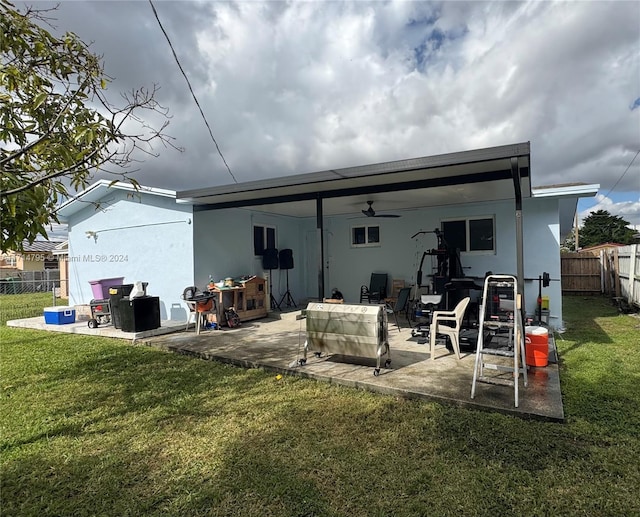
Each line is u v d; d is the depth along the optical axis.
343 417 3.36
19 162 2.22
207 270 8.12
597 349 5.57
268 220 9.91
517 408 3.31
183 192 6.86
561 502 2.20
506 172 4.85
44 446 2.97
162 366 5.05
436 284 7.32
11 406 3.77
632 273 9.12
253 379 4.45
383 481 2.43
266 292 8.71
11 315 10.41
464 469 2.54
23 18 2.35
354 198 7.42
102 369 4.96
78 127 2.10
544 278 6.98
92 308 7.77
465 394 3.65
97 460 2.75
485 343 5.37
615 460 2.60
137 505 2.26
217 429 3.19
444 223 8.63
